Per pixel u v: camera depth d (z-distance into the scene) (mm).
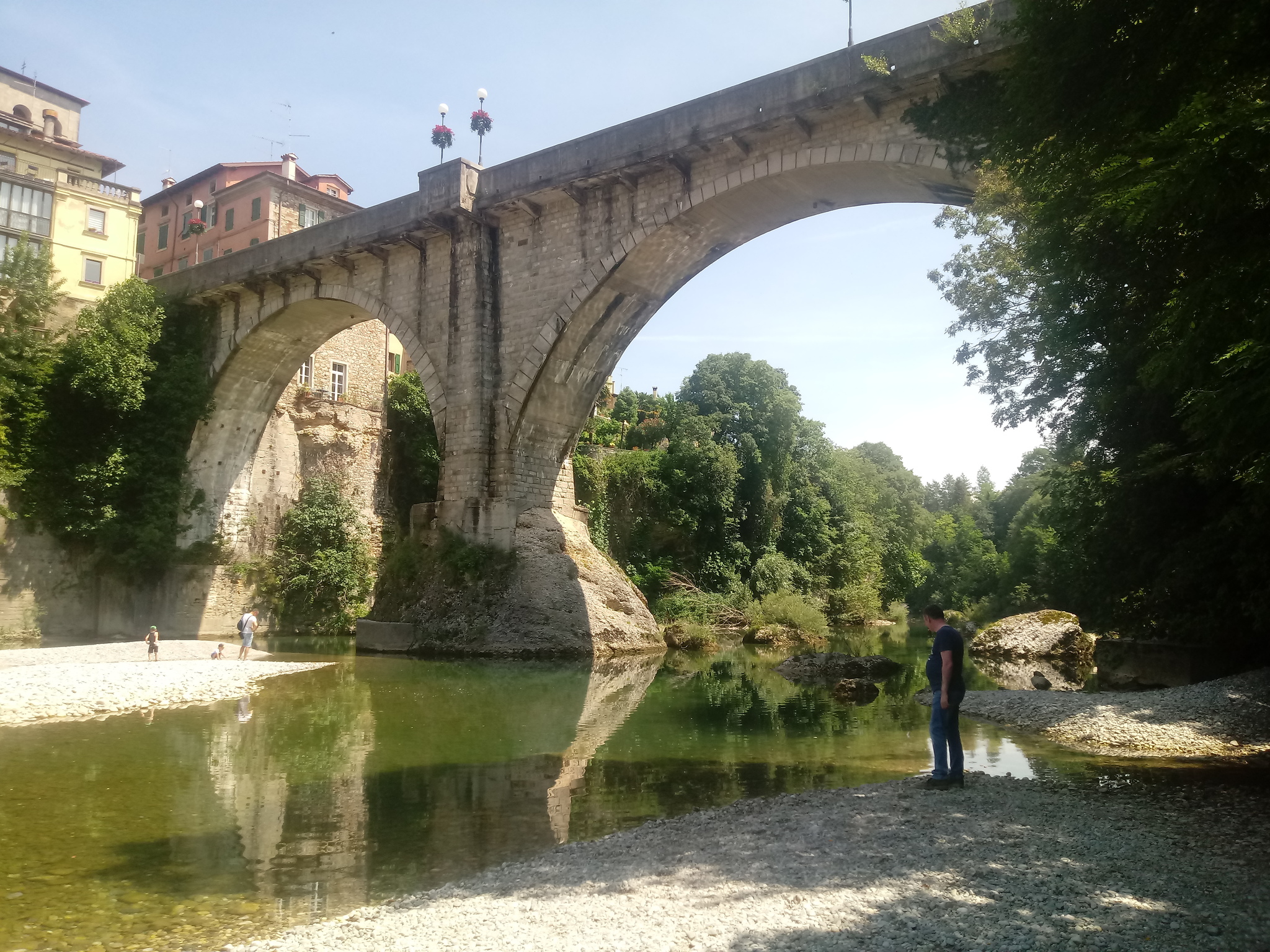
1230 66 8023
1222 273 7723
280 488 40781
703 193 24969
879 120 21516
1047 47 9398
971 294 21281
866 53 21250
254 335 36469
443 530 29328
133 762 12258
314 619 39719
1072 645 30656
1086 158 9719
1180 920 5625
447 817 9539
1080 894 6141
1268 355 7914
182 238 56562
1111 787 10008
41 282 31797
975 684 23031
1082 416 18328
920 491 80500
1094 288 13703
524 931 5977
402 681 21609
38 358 31734
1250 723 13828
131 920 6645
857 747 13602
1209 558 16469
